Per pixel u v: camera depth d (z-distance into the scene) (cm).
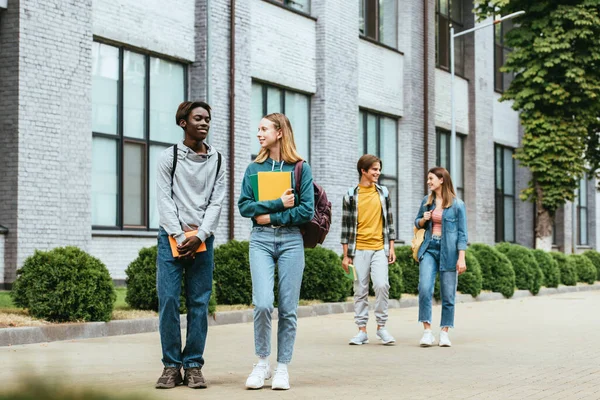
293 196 859
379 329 1329
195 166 863
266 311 859
